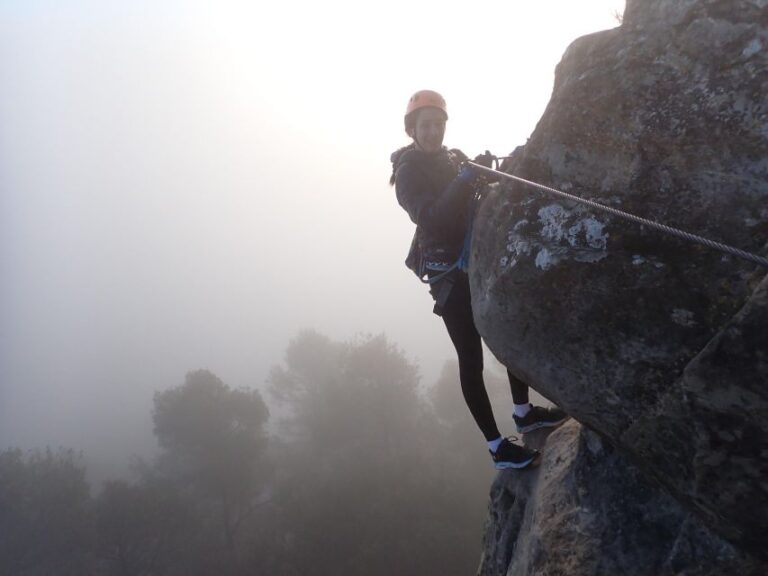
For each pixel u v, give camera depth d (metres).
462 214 2.41
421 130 2.51
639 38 1.73
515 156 2.35
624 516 1.93
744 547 1.49
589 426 1.87
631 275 1.57
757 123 1.42
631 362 1.56
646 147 1.63
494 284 1.95
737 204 1.43
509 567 2.54
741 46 1.48
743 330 1.25
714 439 1.36
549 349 1.80
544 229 1.84
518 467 2.73
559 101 1.91
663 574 1.70
